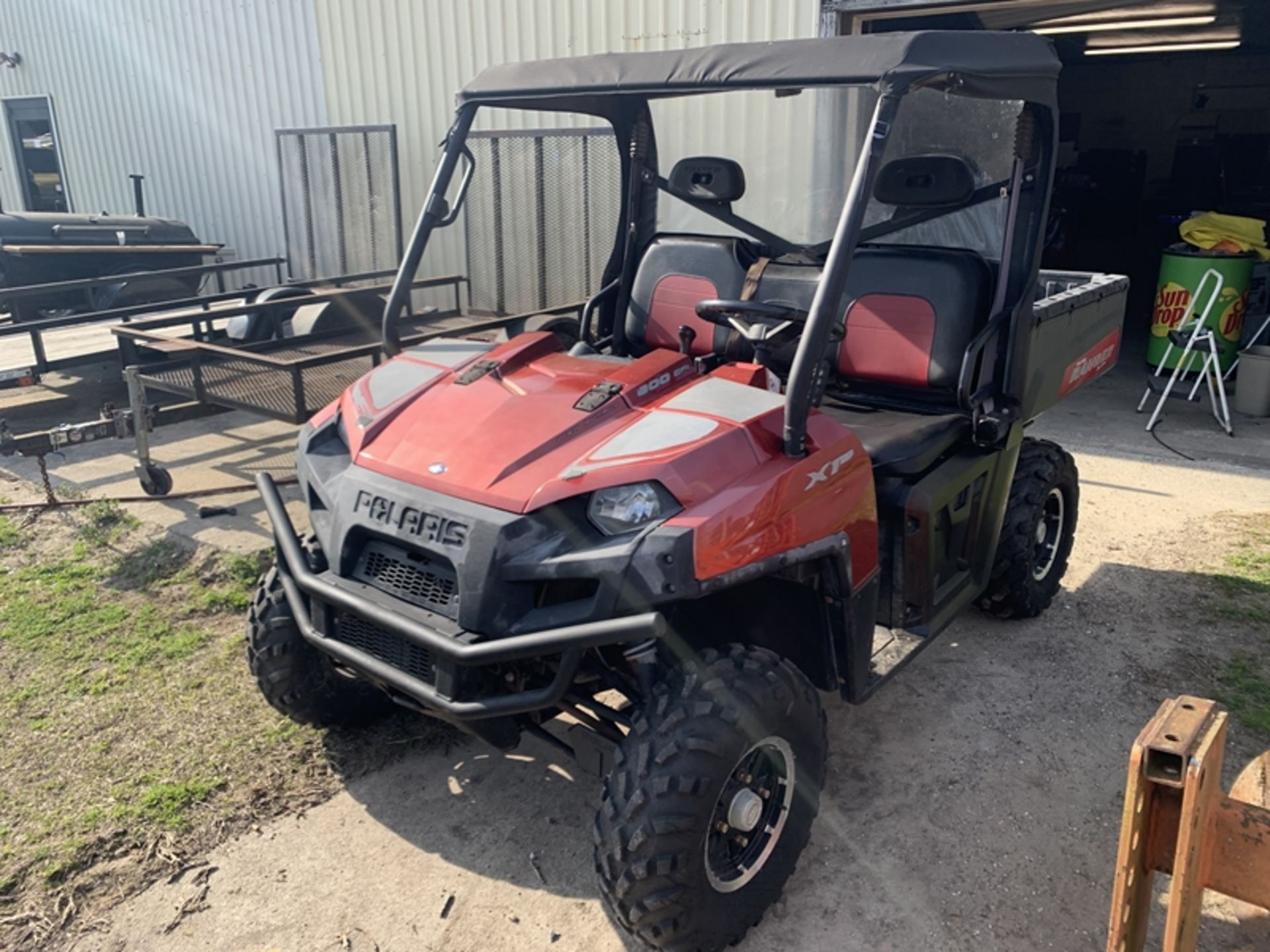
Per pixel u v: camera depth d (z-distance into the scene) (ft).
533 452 7.45
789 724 7.31
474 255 24.90
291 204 29.22
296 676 9.10
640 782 6.70
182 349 15.64
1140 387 23.76
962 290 9.77
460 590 6.97
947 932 7.64
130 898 7.90
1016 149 9.34
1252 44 37.40
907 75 7.19
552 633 6.58
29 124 37.42
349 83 27.12
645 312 11.46
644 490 6.95
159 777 9.27
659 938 6.91
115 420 15.60
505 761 9.66
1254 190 42.78
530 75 9.11
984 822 8.86
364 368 18.03
